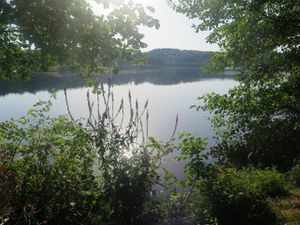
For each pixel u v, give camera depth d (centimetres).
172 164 946
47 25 448
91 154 524
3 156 483
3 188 424
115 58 498
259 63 1041
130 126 523
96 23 462
